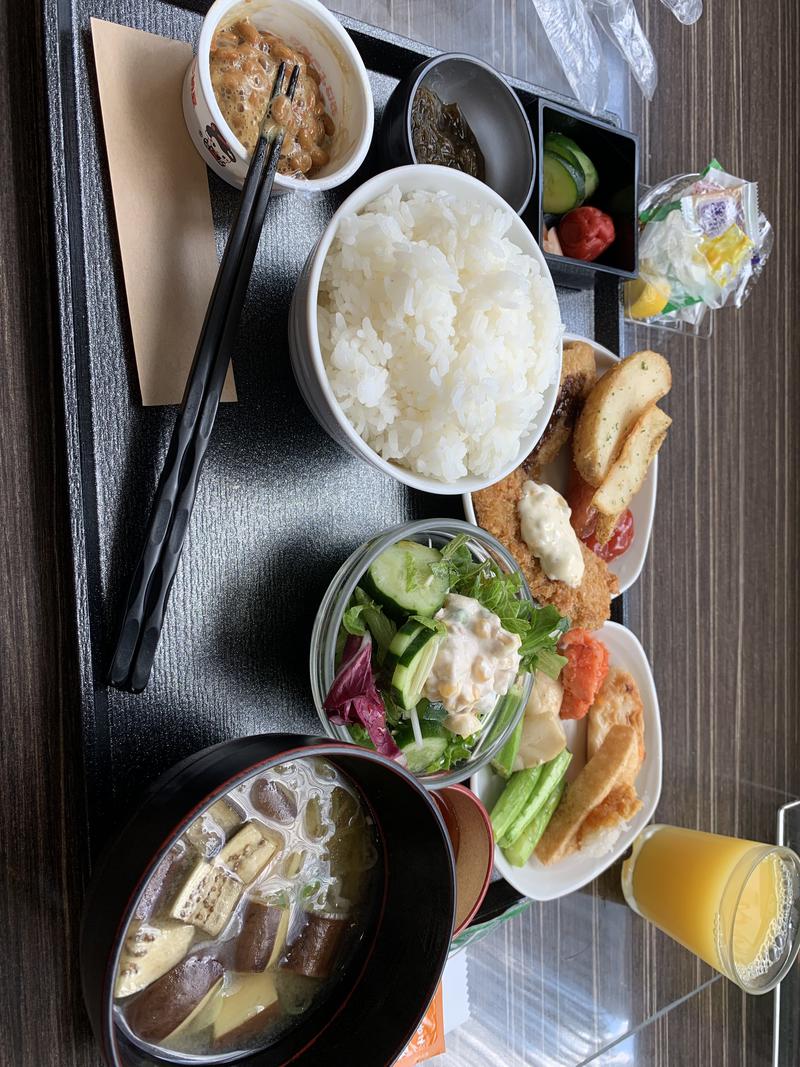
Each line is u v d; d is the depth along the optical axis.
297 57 0.31
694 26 0.49
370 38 0.34
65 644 0.30
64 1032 0.29
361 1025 0.31
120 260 0.30
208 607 0.32
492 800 0.40
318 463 0.35
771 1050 0.53
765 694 0.54
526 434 0.36
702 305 0.48
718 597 0.51
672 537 0.49
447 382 0.32
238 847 0.29
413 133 0.34
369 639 0.32
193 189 0.31
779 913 0.47
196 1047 0.29
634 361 0.41
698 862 0.44
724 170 0.51
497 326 0.33
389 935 0.32
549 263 0.39
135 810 0.27
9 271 0.29
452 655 0.31
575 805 0.41
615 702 0.43
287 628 0.34
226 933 0.29
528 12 0.42
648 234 0.44
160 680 0.31
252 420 0.33
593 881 0.46
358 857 0.32
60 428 0.29
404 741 0.32
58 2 0.28
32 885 0.29
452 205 0.33
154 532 0.28
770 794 0.54
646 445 0.42
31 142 0.29
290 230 0.34
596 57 0.43
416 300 0.31
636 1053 0.47
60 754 0.30
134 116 0.30
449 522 0.33
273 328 0.34
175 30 0.31
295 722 0.34
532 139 0.36
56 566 0.30
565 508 0.39
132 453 0.30
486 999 0.41
